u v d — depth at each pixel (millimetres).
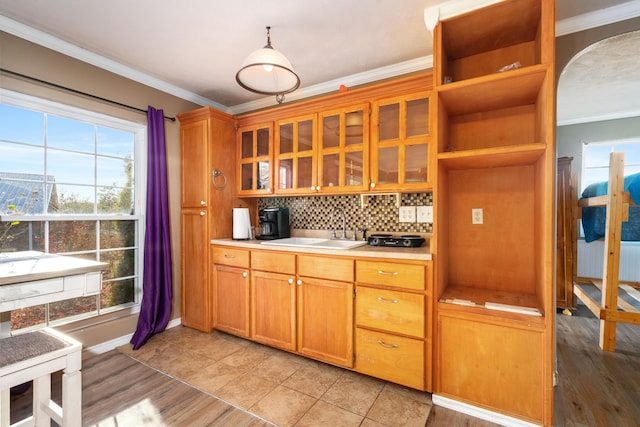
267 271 2463
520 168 1976
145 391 1910
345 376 2096
